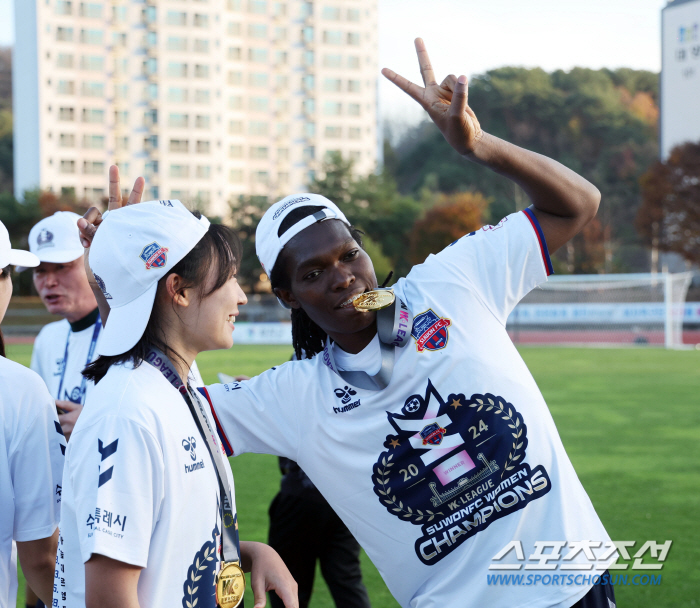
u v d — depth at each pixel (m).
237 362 17.09
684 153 38.59
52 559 2.04
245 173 59.56
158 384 1.62
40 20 53.94
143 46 56.41
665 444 7.78
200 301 1.69
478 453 1.90
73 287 3.23
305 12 60.75
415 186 67.12
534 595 1.86
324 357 2.06
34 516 1.98
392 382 1.92
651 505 5.45
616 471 6.58
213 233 1.72
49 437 2.04
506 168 1.96
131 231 1.63
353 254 1.93
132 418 1.51
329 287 1.88
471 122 1.88
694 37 39.59
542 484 1.90
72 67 55.03
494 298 2.04
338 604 3.16
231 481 1.81
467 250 2.08
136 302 1.63
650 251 52.75
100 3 55.53
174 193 57.09
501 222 2.14
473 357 1.93
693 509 5.32
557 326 24.55
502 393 1.92
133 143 56.59
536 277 2.09
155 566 1.53
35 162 55.06
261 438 2.04
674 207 39.06
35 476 1.99
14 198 44.00
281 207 1.98
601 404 10.53
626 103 74.88
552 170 2.00
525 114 70.94
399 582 1.99
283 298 2.05
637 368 15.30
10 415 1.97
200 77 57.56
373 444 1.95
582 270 48.84
